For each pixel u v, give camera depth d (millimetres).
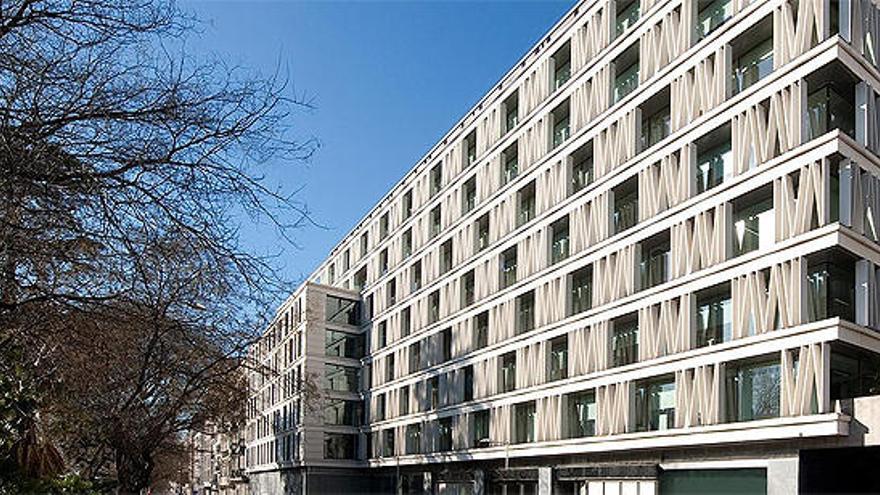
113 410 16125
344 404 60875
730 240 25859
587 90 34688
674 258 27703
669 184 28547
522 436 37688
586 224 33469
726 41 26891
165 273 7512
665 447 27328
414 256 53125
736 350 24562
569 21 36875
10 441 7539
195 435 36719
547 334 35344
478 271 43125
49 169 6559
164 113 7027
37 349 8188
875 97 24500
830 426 21469
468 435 42438
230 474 84312
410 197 56500
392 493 53906
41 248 6852
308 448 58531
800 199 23266
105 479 20828
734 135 25922
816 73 23781
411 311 52719
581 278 34656
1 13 6684
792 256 23250
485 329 42594
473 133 46531
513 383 39344
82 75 6887
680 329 27031
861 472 23500
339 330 62094
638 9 33094
